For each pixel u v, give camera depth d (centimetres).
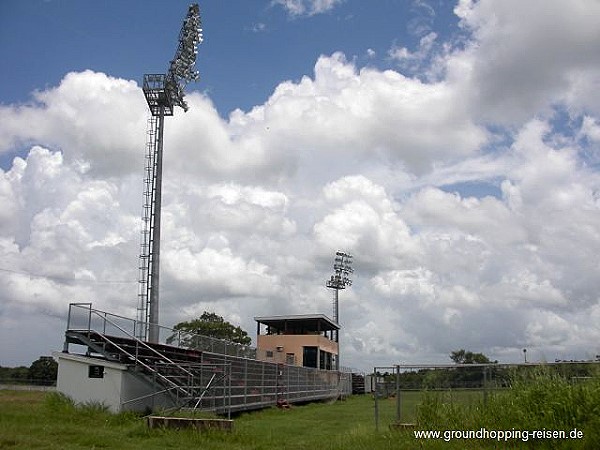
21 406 2298
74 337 2434
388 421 2091
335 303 9062
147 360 2548
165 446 1575
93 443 1523
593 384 1322
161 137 4622
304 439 1948
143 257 4403
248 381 3716
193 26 4906
